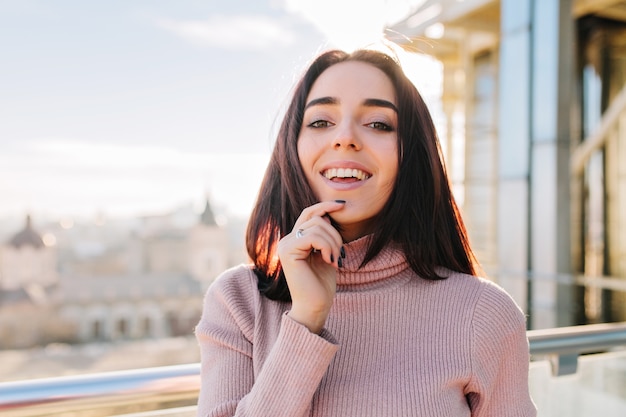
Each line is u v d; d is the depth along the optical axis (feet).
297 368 2.35
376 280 2.88
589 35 29.58
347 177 2.74
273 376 2.37
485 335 2.74
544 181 20.77
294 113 2.91
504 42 22.45
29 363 169.37
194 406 3.54
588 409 4.64
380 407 2.55
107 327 193.77
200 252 220.02
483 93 31.14
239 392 2.64
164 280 211.61
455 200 3.14
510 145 21.95
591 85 29.89
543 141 20.80
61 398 3.17
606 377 4.73
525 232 21.20
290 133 2.90
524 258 21.13
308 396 2.34
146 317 195.00
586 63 29.86
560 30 20.45
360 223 2.99
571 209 20.68
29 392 3.12
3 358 173.06
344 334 2.78
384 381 2.63
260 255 3.06
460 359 2.69
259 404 2.35
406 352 2.73
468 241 3.17
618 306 25.53
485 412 2.78
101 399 3.26
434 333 2.77
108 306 198.80
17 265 211.82
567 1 20.53
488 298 2.83
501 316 2.79
